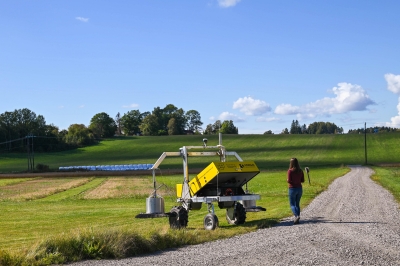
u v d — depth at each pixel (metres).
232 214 16.45
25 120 152.62
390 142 123.62
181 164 94.50
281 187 38.59
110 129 168.12
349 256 10.08
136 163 107.38
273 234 13.23
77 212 25.06
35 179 65.88
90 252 10.94
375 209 18.89
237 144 132.12
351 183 38.12
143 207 27.75
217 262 9.98
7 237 16.34
